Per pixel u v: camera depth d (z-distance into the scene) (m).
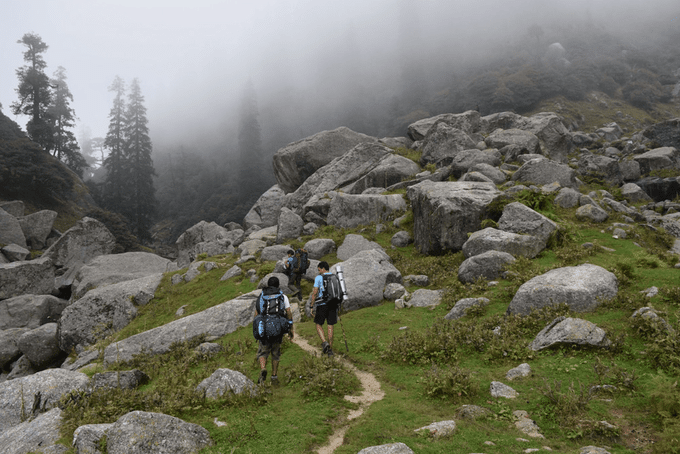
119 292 17.92
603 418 4.71
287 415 5.48
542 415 4.95
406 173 24.91
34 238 43.81
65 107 87.62
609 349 6.23
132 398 5.82
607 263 10.94
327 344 7.56
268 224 31.92
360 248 16.64
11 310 24.02
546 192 16.88
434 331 8.16
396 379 6.71
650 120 97.62
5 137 64.81
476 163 21.53
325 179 27.62
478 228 14.72
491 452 4.23
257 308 6.73
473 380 6.06
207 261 20.45
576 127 93.69
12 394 6.56
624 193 23.52
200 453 4.54
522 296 8.27
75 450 4.51
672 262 11.12
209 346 9.74
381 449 4.22
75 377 7.06
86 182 80.56
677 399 4.43
